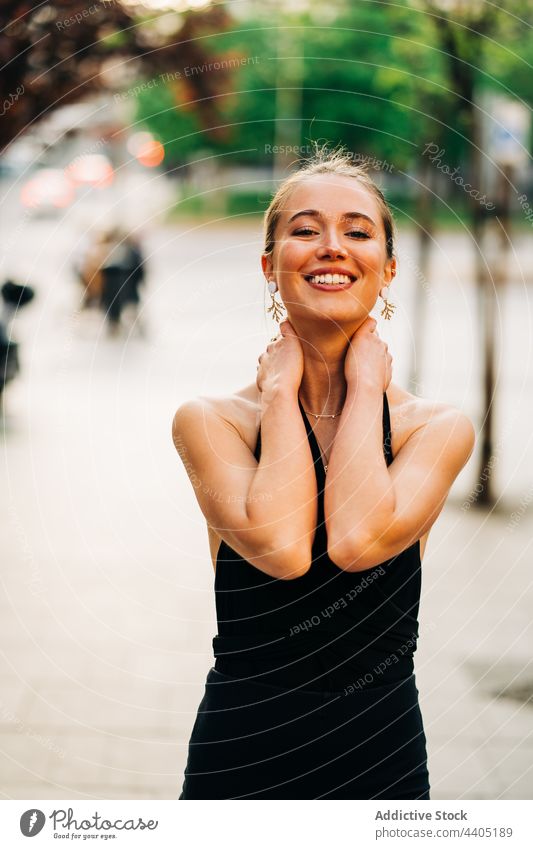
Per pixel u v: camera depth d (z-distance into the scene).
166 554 6.33
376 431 2.02
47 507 7.18
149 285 17.97
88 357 13.17
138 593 5.66
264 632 1.99
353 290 2.03
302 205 2.05
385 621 2.00
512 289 20.09
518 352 13.68
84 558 6.21
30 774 3.71
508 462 8.66
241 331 13.28
